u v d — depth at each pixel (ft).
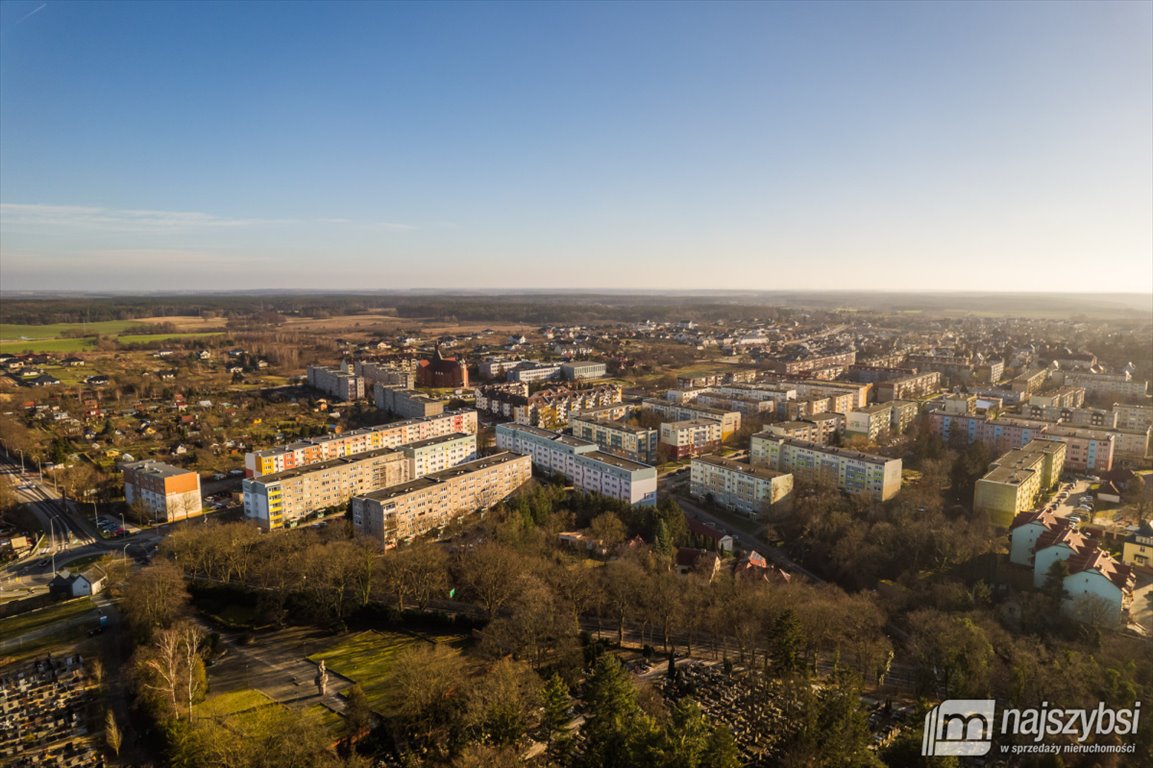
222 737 600.80
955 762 552.41
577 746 611.47
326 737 619.26
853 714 591.78
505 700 620.08
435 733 643.04
